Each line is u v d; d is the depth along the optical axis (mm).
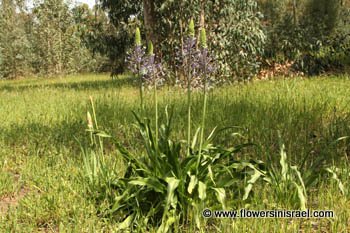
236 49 14938
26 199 4691
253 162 4543
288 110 8133
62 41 32969
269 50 18406
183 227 4027
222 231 3799
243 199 4102
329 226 3951
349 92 10328
